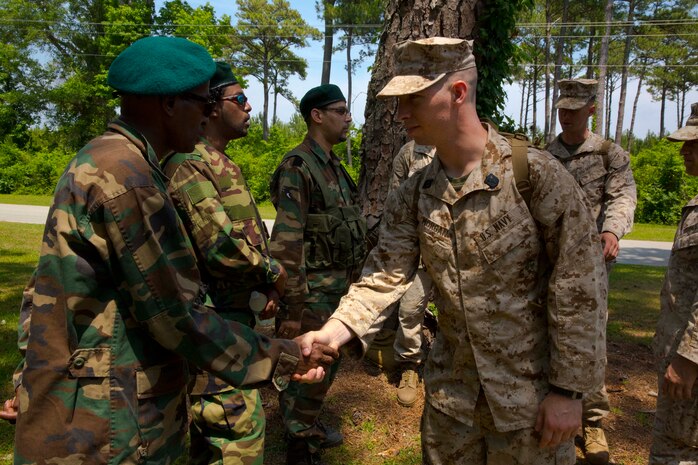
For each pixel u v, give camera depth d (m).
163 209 1.56
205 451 2.60
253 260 2.40
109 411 1.52
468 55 1.87
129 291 1.52
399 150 4.51
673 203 20.56
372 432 3.63
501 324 1.93
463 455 2.11
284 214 3.10
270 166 25.78
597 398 3.28
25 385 1.50
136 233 1.50
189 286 1.62
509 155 1.86
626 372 4.68
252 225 2.52
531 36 43.38
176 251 1.59
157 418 1.64
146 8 33.94
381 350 4.42
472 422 2.03
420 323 4.04
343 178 3.46
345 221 3.32
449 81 1.84
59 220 1.49
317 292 3.29
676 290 2.72
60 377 1.48
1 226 13.08
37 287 1.51
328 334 2.06
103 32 38.25
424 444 2.21
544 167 1.82
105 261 1.50
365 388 4.16
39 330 1.49
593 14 43.34
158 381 1.63
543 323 1.96
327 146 3.38
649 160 22.30
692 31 44.84
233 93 2.75
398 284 2.18
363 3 42.28
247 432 2.48
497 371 1.95
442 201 1.97
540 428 1.93
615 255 3.71
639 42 45.22
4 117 35.00
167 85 1.60
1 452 3.15
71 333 1.50
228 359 1.69
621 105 38.50
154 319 1.54
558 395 1.88
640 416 3.93
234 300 2.53
